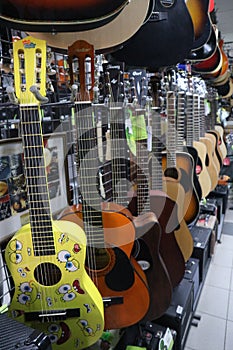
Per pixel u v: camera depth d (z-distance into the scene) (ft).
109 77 3.64
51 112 3.75
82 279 2.66
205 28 4.47
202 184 6.97
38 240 2.59
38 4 1.87
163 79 5.07
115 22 2.61
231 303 6.53
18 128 3.37
